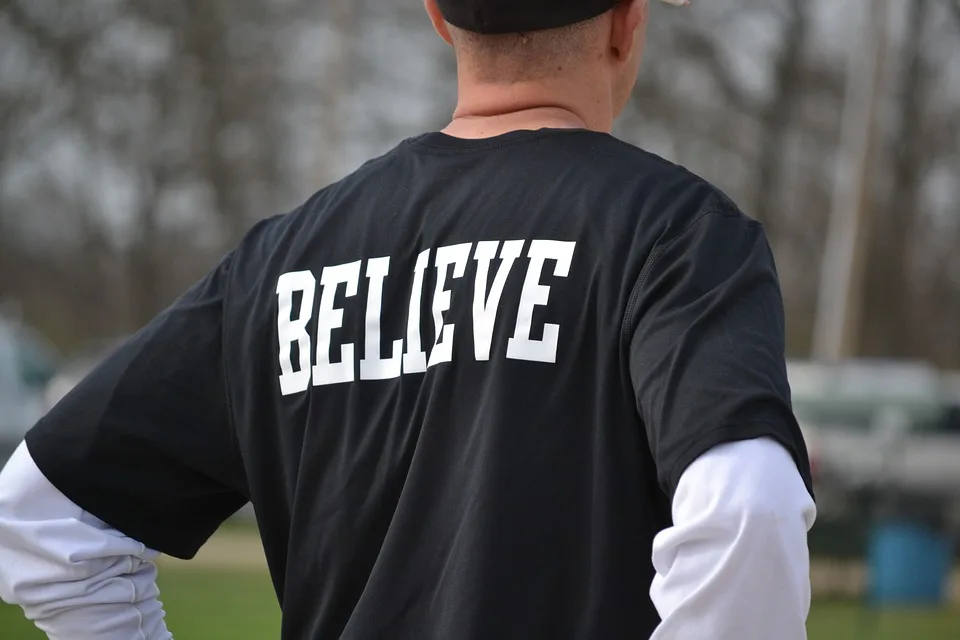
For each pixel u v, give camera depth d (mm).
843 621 35125
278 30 116375
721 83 110750
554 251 5758
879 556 40000
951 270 108625
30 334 107938
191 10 115562
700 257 5449
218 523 6973
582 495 5539
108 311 121562
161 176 117250
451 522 5723
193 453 6633
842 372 51344
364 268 6301
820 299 107438
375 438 6062
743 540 4898
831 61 111438
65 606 6562
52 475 6562
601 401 5523
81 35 114562
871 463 41625
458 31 6469
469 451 5723
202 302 6758
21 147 114938
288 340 6406
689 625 4977
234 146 116875
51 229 118688
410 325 6074
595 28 6344
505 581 5508
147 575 6879
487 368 5754
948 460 43406
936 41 104562
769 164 111812
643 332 5398
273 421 6461
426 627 5691
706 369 5156
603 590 5434
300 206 6895
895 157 106312
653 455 5324
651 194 5738
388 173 6547
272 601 33219
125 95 116000
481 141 6312
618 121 110125
